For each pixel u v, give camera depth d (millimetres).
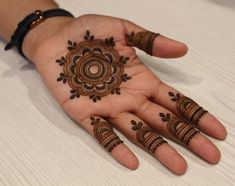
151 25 423
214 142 307
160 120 307
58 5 443
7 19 400
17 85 372
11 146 321
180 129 295
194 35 406
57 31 358
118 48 342
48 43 348
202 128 305
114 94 324
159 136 297
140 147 310
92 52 340
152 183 289
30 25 376
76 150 315
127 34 340
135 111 321
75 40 345
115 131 324
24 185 295
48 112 345
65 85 331
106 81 330
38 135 328
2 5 403
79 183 292
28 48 378
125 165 297
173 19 430
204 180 287
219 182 285
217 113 330
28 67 390
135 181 291
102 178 294
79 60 336
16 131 332
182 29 415
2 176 302
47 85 342
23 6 402
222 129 303
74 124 334
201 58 380
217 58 379
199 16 431
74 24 349
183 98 313
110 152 298
